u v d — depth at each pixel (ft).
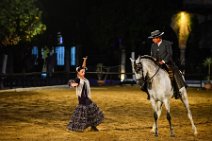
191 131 39.52
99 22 99.81
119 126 41.81
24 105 58.85
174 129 40.32
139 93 78.43
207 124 43.83
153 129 38.52
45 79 107.76
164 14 99.76
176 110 55.01
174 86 36.58
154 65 35.60
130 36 100.53
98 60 127.24
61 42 119.03
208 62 97.96
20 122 44.09
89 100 38.47
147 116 48.70
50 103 61.36
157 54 37.40
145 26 99.40
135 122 44.37
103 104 60.49
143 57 35.73
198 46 122.31
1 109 54.39
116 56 126.11
